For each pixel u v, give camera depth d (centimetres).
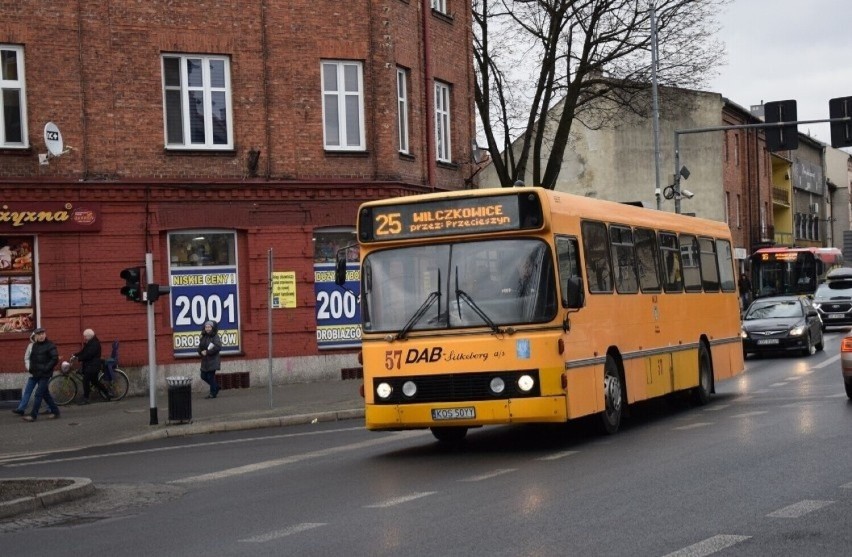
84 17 2973
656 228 2052
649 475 1270
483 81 4188
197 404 2750
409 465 1510
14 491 1383
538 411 1524
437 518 1058
